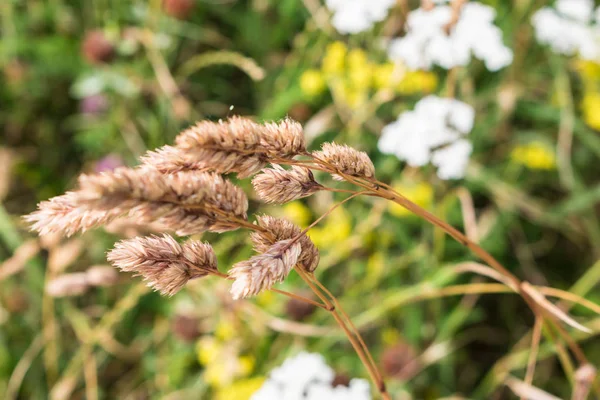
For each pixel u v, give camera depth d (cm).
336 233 46
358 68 48
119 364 49
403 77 47
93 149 55
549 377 46
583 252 51
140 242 22
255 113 55
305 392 35
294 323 41
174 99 51
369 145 50
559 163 47
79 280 39
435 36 43
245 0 57
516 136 50
